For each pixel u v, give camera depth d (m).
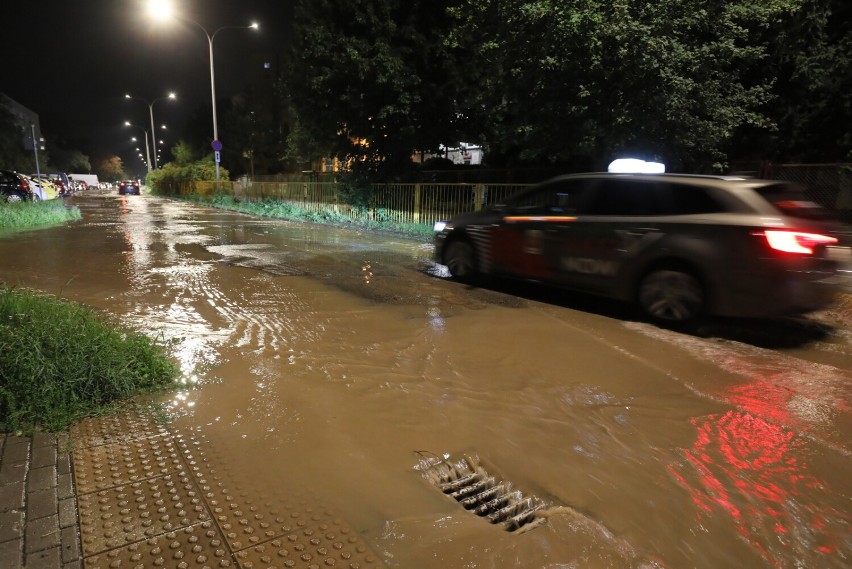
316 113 19.31
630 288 6.22
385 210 18.02
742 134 14.05
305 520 2.51
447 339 5.29
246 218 21.94
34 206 17.28
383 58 16.61
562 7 9.80
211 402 3.71
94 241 12.59
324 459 3.04
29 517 2.47
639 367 4.61
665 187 6.07
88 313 4.63
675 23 9.66
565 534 2.45
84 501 2.60
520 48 10.99
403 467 2.99
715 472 3.00
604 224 6.42
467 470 3.03
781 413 3.75
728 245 5.42
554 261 6.98
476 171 19.02
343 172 20.67
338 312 6.24
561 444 3.29
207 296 6.88
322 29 17.52
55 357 3.61
